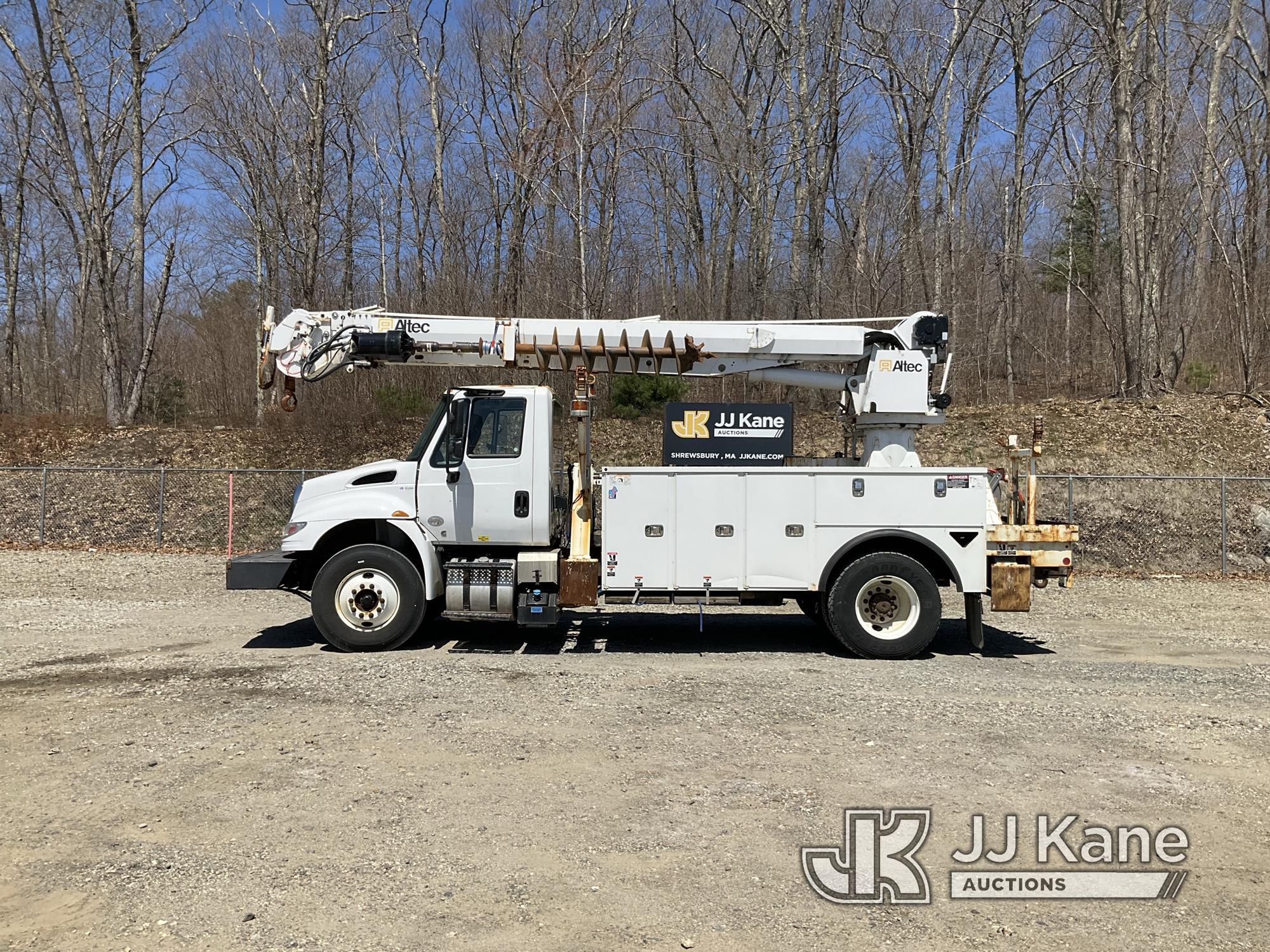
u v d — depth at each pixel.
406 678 7.70
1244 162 25.28
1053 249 33.59
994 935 3.60
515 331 9.45
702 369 9.68
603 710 6.74
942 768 5.48
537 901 3.83
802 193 25.41
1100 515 16.97
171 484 19.55
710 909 3.78
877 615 8.84
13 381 29.45
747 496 8.77
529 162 24.95
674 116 26.64
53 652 8.77
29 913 3.71
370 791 5.06
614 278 27.67
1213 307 26.05
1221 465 18.50
